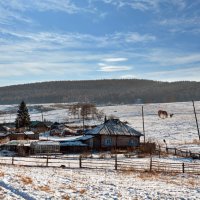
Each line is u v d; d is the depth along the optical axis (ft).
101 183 77.20
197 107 579.89
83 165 129.08
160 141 266.77
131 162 137.08
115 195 61.16
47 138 277.64
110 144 222.28
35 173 86.33
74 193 59.11
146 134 316.60
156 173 116.37
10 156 183.73
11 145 207.92
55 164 135.33
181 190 74.84
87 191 62.64
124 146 224.74
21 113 395.96
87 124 441.68
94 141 220.23
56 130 335.67
